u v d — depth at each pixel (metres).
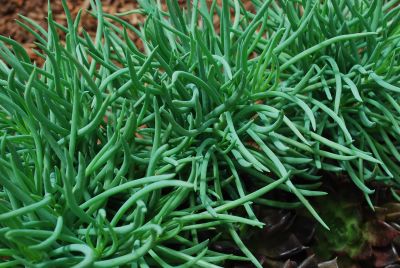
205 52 0.67
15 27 1.22
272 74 0.71
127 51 0.63
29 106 0.61
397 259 0.72
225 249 0.69
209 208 0.64
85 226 0.64
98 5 0.75
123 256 0.59
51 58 0.64
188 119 0.71
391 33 0.78
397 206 0.75
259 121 0.73
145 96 0.67
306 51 0.71
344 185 0.75
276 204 0.70
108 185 0.65
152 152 0.65
